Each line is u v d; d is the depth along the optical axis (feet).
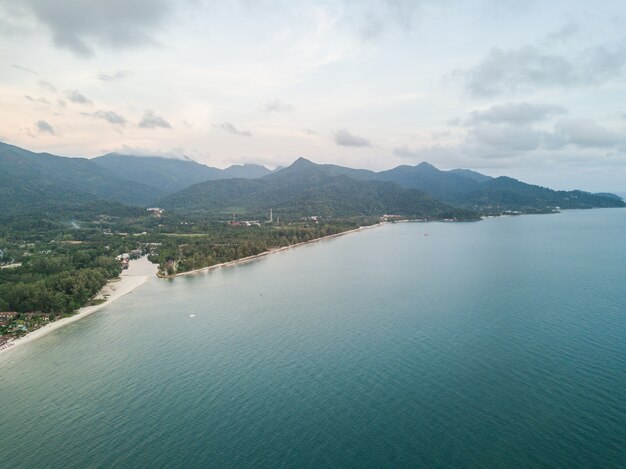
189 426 352.49
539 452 307.17
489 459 302.25
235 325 597.11
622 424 335.06
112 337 560.61
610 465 292.40
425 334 530.68
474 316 596.70
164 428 350.43
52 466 308.40
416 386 402.31
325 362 462.19
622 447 309.42
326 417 358.43
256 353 493.77
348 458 308.19
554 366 432.25
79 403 392.47
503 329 539.29
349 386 407.64
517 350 472.85
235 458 312.29
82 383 431.02
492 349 477.36
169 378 437.58
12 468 306.55
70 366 472.03
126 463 309.63
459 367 436.35
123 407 384.27
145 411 376.68
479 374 420.36
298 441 328.70
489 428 335.88
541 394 380.78
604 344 483.10
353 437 331.36
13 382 437.17
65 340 552.41
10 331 581.12
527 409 359.05
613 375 410.11
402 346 495.41
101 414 373.61
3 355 507.71
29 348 526.98
